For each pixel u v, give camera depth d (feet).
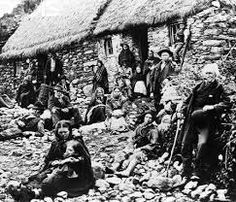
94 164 34.22
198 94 32.35
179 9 51.34
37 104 57.77
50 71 67.72
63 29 71.10
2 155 41.52
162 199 29.53
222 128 31.37
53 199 30.48
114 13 63.26
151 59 55.01
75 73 67.62
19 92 64.39
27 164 38.17
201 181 30.96
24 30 82.79
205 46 48.21
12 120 50.11
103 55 63.98
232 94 34.35
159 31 54.95
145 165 34.81
